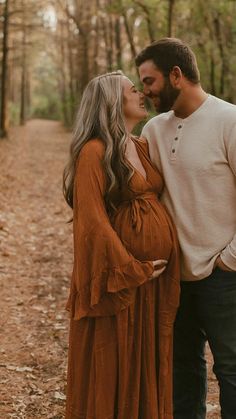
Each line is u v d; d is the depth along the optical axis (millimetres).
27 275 6840
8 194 12422
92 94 2713
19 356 4602
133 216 2684
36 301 5945
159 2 17969
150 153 2859
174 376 3102
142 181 2709
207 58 20734
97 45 34094
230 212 2678
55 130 39969
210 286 2748
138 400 2758
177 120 2760
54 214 10852
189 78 2672
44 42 39219
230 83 19453
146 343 2750
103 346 2684
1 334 5043
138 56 2750
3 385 4023
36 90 74562
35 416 3650
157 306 2787
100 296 2607
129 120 2785
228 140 2600
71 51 40188
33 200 12195
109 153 2615
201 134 2658
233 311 2754
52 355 4648
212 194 2656
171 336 2812
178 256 2760
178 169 2717
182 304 2947
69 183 2750
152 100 2752
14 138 29031
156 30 19891
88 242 2596
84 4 33156
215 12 18797
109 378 2701
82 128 2701
